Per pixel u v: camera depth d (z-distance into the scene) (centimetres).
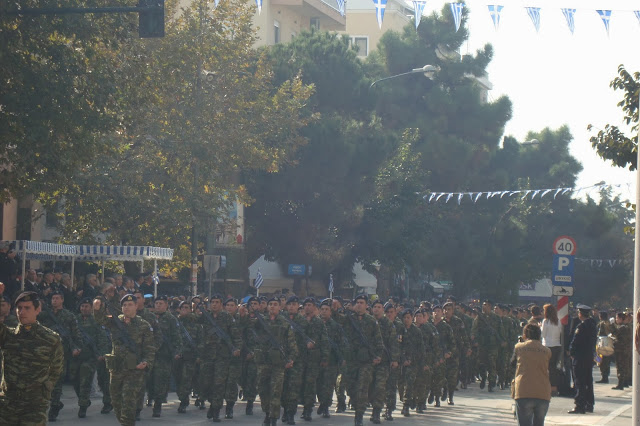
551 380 3047
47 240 5419
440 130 8481
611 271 11588
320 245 7119
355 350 2433
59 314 2447
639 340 1330
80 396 2434
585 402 2833
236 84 5056
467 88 8538
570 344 2941
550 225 9975
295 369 2436
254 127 5247
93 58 2881
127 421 2039
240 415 2655
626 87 3106
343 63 6781
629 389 4031
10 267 3142
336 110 6881
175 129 4666
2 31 2566
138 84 3094
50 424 2309
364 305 2458
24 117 2662
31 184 2866
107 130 2886
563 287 3075
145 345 2070
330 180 6512
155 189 4506
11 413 1374
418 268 8438
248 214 6869
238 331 2547
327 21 10388
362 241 7388
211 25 4916
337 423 2488
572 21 2819
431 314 3484
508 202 9131
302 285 7725
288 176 6431
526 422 1845
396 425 2475
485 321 3672
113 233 4559
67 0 2709
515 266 9088
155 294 3891
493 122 8625
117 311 2231
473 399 3294
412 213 7650
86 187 4144
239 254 7100
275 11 9556
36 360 1377
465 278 8912
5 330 1383
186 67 4644
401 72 8750
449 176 8325
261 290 7544
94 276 3391
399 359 2511
